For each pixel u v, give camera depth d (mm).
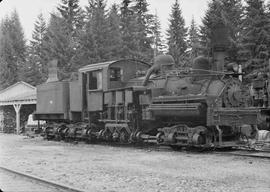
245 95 17297
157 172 11289
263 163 12812
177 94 17656
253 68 34438
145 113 18703
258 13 34281
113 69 21219
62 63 48375
